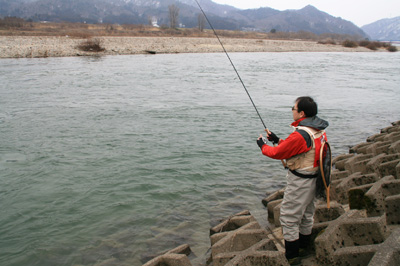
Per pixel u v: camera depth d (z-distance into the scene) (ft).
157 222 19.67
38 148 32.60
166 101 56.75
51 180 25.59
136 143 34.22
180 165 28.53
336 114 50.39
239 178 26.03
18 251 17.15
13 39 152.46
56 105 51.93
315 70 113.29
